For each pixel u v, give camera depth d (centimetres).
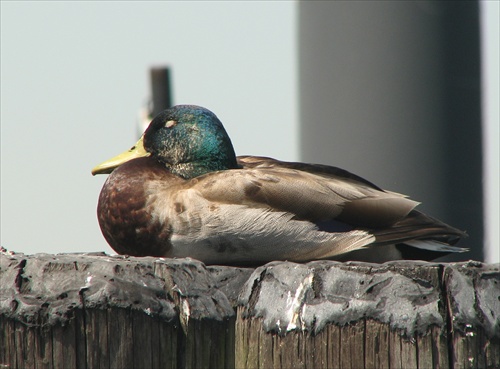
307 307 600
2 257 611
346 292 600
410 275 601
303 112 1128
